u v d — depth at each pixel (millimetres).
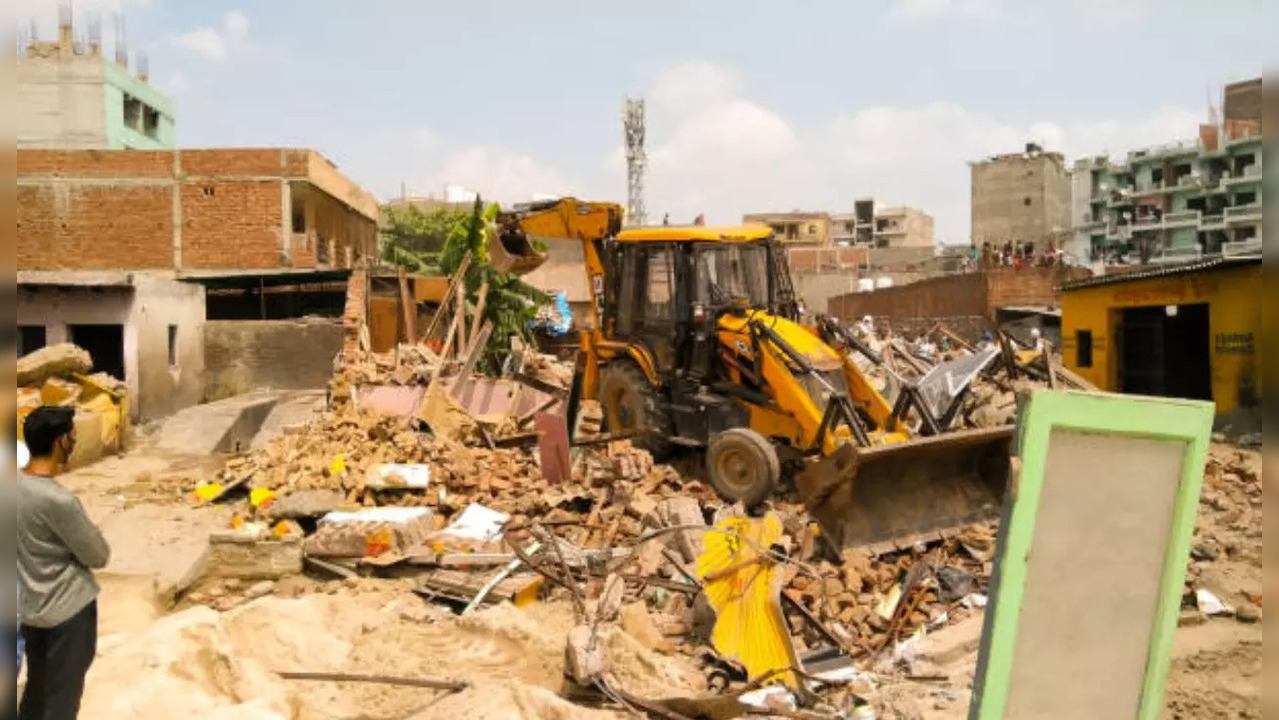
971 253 54031
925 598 8625
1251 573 8914
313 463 11469
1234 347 17109
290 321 23875
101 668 5926
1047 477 3379
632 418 13508
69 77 43719
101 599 7953
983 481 10430
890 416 11203
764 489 10984
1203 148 70750
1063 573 3438
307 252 32031
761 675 6973
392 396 15164
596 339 14625
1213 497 11484
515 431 14672
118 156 31625
